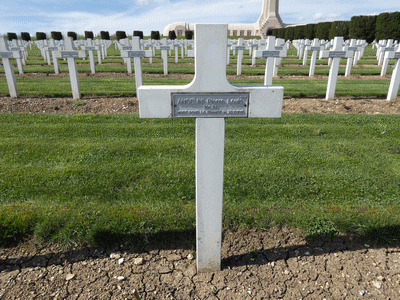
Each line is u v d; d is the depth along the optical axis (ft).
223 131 7.34
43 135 20.30
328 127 21.52
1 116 24.47
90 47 49.39
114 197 12.74
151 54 31.35
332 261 9.52
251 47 81.97
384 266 9.28
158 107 7.09
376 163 15.83
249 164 15.67
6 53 29.99
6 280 8.83
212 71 6.79
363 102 29.89
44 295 8.32
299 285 8.67
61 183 13.87
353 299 8.18
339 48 29.12
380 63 62.23
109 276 9.00
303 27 115.03
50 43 77.00
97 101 30.09
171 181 13.96
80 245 10.19
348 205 11.99
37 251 9.99
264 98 7.11
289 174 14.58
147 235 10.43
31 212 11.22
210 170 7.68
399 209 11.62
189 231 10.59
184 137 19.81
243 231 10.78
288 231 10.80
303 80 44.24
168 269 9.27
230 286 8.64
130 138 19.69
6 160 16.22
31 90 35.12
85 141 19.04
